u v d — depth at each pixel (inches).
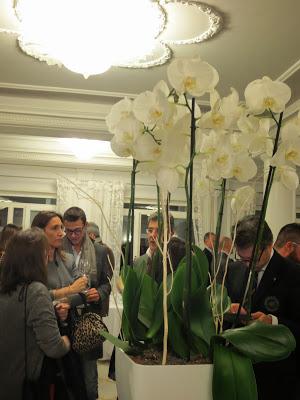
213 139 38.0
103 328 79.5
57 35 99.6
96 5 92.4
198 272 40.8
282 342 36.2
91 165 255.8
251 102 37.7
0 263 74.6
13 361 69.4
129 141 38.7
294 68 123.7
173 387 35.2
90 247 120.6
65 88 145.9
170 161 37.0
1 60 125.0
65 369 75.2
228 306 43.8
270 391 61.7
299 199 229.1
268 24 101.6
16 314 70.1
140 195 262.1
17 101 156.6
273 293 65.7
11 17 98.9
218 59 120.9
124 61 118.6
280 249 80.6
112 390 165.9
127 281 40.9
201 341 38.5
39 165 259.9
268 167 41.1
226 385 34.6
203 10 94.4
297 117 38.7
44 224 99.3
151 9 93.7
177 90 35.8
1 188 259.0
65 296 89.1
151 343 41.2
